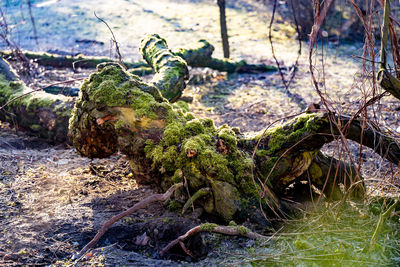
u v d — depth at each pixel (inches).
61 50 321.4
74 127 143.4
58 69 290.4
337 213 124.2
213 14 468.8
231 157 127.8
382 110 219.5
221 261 107.3
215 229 114.7
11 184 146.7
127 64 289.3
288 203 132.9
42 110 188.9
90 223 123.5
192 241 117.3
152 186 141.8
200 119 135.9
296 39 402.6
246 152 131.8
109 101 132.6
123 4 476.1
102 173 159.2
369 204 132.3
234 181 124.8
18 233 116.9
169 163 126.8
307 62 335.6
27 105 191.5
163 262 108.1
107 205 134.7
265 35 413.7
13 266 104.3
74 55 313.4
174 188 120.9
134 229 121.7
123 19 431.2
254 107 245.0
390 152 125.9
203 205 126.1
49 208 131.7
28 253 109.4
